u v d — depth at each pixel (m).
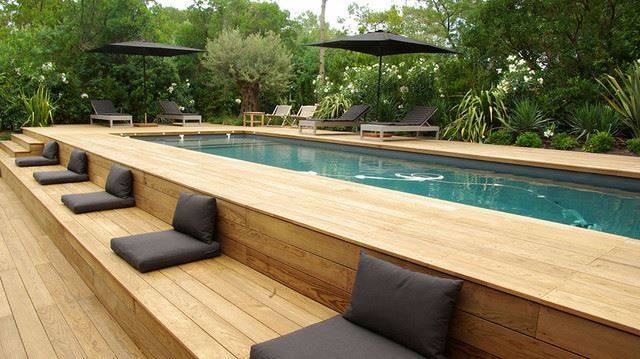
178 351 2.01
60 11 13.59
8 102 10.67
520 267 1.89
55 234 4.06
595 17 8.86
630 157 6.34
